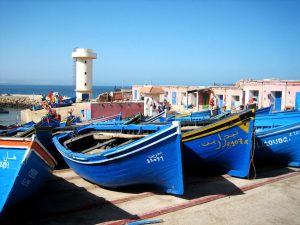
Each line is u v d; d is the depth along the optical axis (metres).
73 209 8.18
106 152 8.62
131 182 9.02
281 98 28.03
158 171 8.56
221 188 9.95
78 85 43.28
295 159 12.34
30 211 8.04
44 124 14.60
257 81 29.86
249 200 9.03
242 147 10.16
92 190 9.77
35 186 7.71
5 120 48.91
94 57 43.06
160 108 28.19
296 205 8.72
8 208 7.11
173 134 8.20
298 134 11.68
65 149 10.50
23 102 80.25
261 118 14.77
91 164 9.17
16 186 6.78
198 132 9.73
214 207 8.52
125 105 30.16
